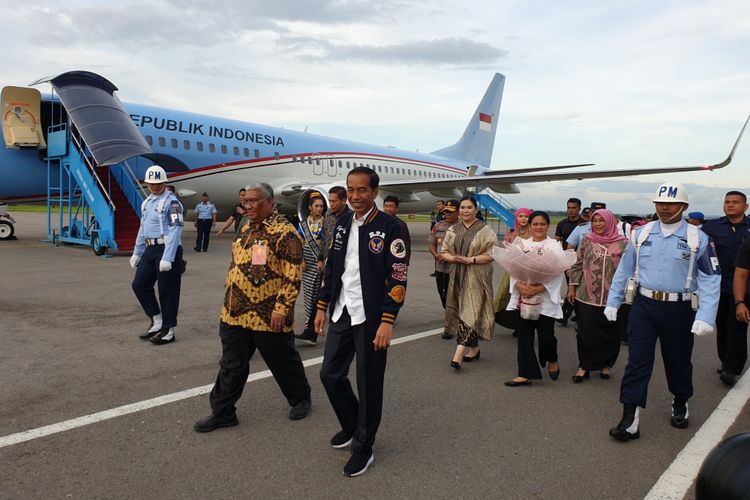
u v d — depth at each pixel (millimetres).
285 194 16516
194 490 2521
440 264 6129
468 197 4930
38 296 6938
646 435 3422
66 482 2547
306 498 2492
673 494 2639
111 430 3146
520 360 4312
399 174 20938
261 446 3029
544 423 3545
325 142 18141
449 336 5719
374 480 2695
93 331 5375
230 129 15188
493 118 26969
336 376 2865
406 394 4023
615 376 4730
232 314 3143
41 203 13789
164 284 4953
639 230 3572
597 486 2703
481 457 2998
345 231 2857
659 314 3393
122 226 11289
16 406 3447
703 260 3307
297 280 3186
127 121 11625
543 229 4273
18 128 12109
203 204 12953
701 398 4184
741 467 1844
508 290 5375
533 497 2570
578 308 4543
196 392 3809
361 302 2787
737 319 4180
